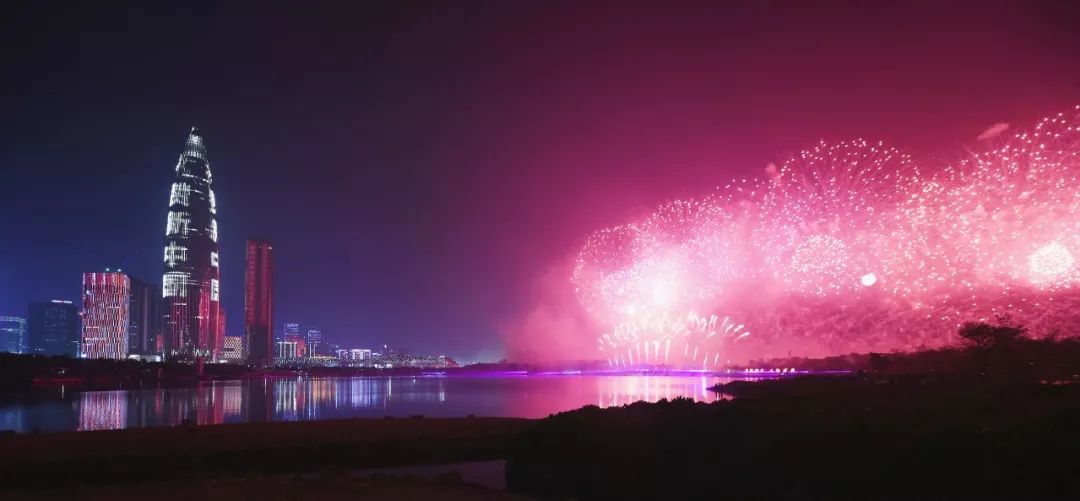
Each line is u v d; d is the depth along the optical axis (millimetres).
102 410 114562
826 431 31859
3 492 33719
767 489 28891
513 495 31641
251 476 36500
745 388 105938
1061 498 22578
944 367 82250
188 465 43906
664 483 32938
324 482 33719
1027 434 27234
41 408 121000
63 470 41844
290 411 106375
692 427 39062
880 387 62156
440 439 49750
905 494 25078
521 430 52750
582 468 38000
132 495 31031
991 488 23953
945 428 29031
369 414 97125
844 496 26266
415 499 29844
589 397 120438
